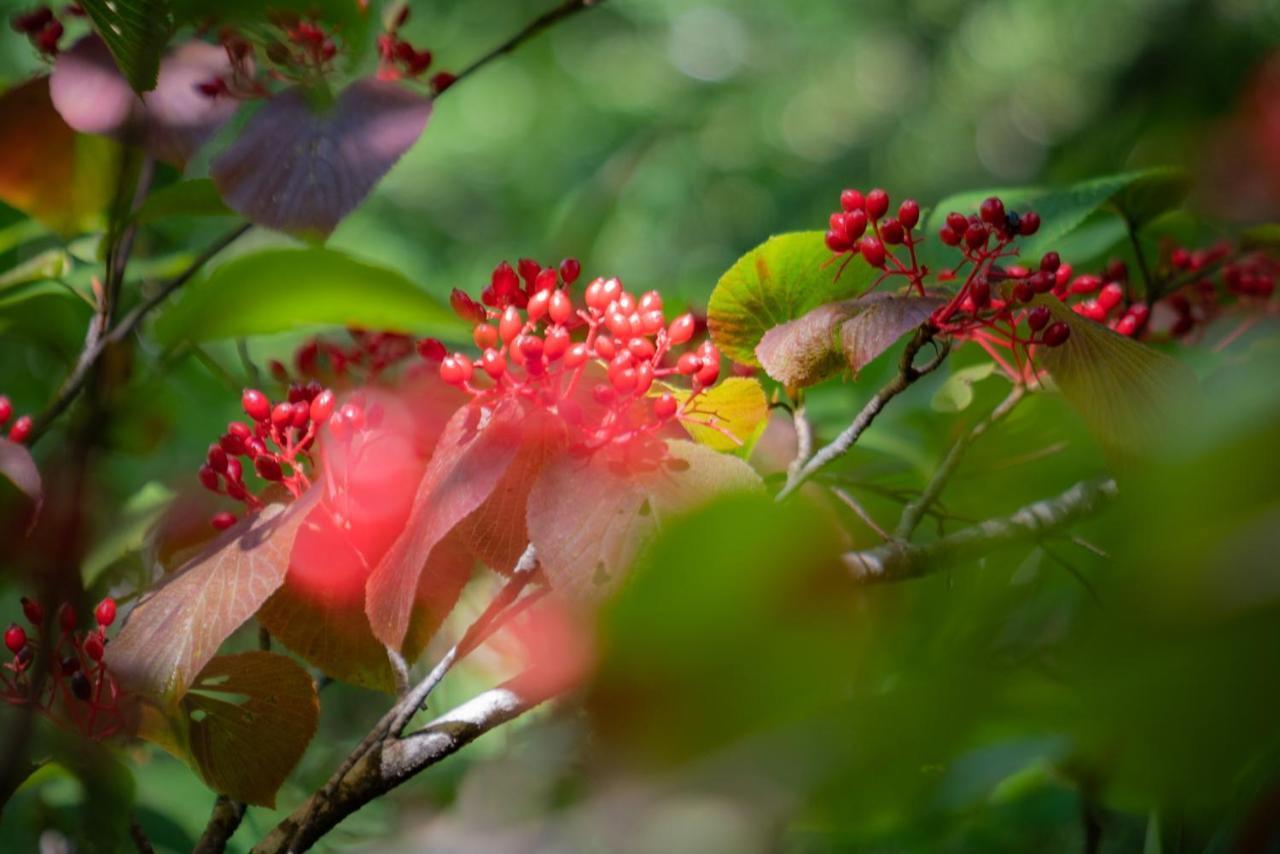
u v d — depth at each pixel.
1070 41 4.88
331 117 1.12
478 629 1.01
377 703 1.34
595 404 1.01
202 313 1.14
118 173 1.18
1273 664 0.41
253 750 1.04
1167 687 0.43
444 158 4.61
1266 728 0.43
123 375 1.20
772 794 0.52
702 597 0.49
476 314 1.04
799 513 0.51
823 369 1.02
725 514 0.50
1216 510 0.41
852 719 0.55
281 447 1.04
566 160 4.79
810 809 0.53
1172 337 1.19
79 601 1.10
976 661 0.85
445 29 4.77
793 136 5.44
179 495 1.12
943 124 5.28
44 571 1.10
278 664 1.03
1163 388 1.00
